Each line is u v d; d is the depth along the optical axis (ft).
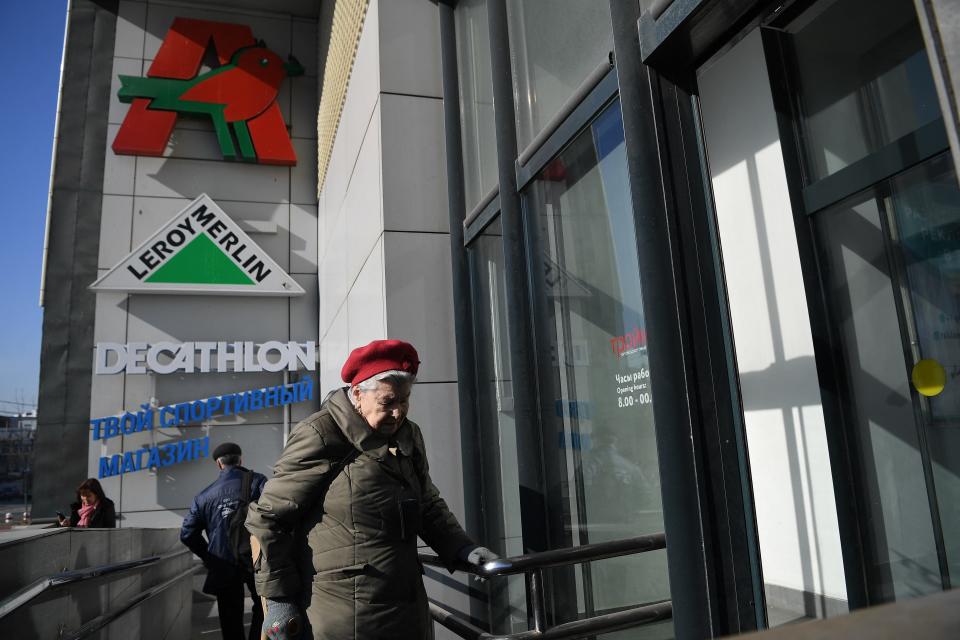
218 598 15.61
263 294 33.04
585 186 10.16
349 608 6.73
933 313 7.18
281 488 6.94
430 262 15.33
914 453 7.43
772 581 12.92
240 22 36.83
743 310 13.91
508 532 12.85
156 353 31.48
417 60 16.42
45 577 7.38
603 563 9.78
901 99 7.55
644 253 7.46
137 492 30.78
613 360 9.43
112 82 34.65
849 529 8.21
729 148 14.15
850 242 8.27
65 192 32.94
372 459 7.14
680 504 6.97
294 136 36.27
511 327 12.10
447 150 15.71
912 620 1.12
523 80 12.52
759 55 13.16
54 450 30.37
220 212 33.04
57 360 31.17
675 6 7.22
